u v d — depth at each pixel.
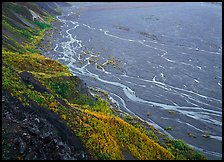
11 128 25.22
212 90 48.25
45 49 65.88
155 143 31.31
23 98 29.08
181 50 66.69
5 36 58.72
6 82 29.97
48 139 25.17
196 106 43.62
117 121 31.78
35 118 27.17
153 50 66.75
